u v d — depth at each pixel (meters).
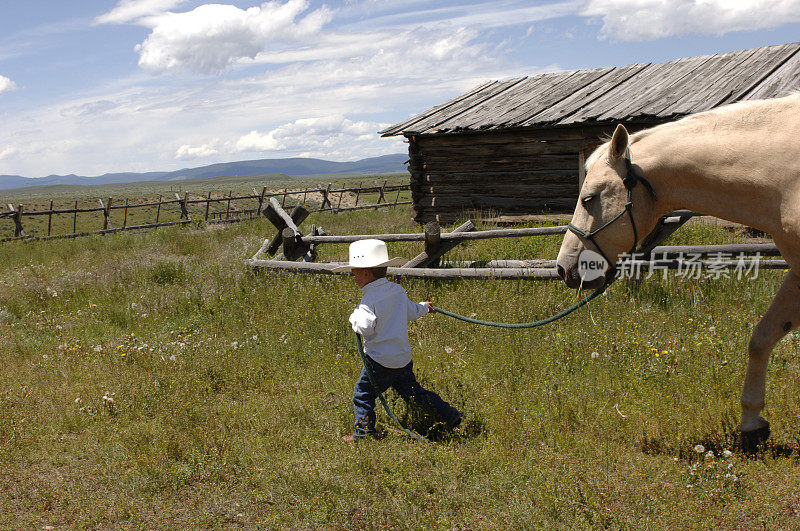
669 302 6.28
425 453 3.80
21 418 4.56
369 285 4.07
